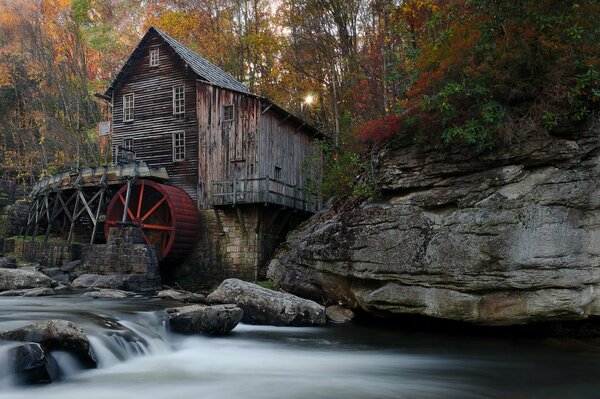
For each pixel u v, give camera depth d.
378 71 19.94
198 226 18.28
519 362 7.68
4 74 33.00
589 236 7.98
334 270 10.88
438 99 9.17
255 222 17.41
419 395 5.92
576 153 8.12
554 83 8.27
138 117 20.66
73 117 32.22
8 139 34.25
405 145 10.15
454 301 8.91
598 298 7.95
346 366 7.39
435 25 12.53
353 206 12.11
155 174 18.72
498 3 8.48
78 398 5.36
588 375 6.89
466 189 9.02
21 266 17.56
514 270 8.28
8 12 31.98
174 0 30.45
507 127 8.52
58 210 20.08
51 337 5.90
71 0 28.47
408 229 9.61
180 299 13.12
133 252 16.22
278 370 7.10
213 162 18.73
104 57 31.97
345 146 17.61
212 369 7.07
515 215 8.39
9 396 5.21
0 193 22.78
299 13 22.91
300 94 27.42
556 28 8.07
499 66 8.72
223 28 30.02
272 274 16.08
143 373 6.59
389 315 10.40
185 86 19.88
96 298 12.43
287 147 19.89
